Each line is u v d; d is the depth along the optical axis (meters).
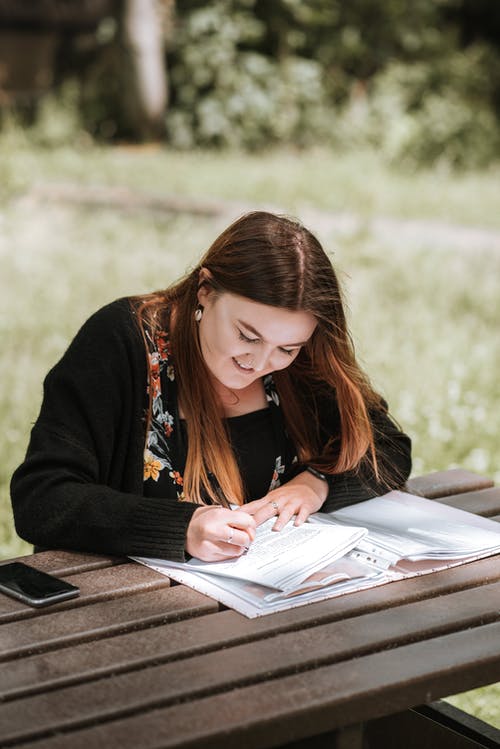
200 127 18.73
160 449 2.79
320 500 2.82
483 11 20.70
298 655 2.09
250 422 2.91
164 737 1.82
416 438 5.66
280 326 2.54
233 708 1.91
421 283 9.41
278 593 2.32
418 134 18.66
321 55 19.58
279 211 12.44
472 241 11.66
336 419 2.96
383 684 2.00
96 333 2.74
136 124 18.58
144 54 18.05
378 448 2.97
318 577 2.41
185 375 2.76
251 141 18.98
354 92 19.62
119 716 1.90
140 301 2.83
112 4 17.28
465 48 21.09
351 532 2.58
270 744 1.90
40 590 2.34
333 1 19.30
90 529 2.54
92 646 2.12
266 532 2.64
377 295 8.96
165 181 14.49
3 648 2.12
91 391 2.69
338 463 2.88
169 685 1.98
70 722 1.86
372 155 18.03
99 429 2.69
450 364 7.04
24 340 7.41
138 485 2.76
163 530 2.51
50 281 9.17
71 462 2.64
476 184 15.98
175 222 12.00
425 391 6.45
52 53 17.31
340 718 1.96
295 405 2.93
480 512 2.98
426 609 2.31
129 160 16.27
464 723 2.95
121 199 13.05
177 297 2.86
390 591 2.39
